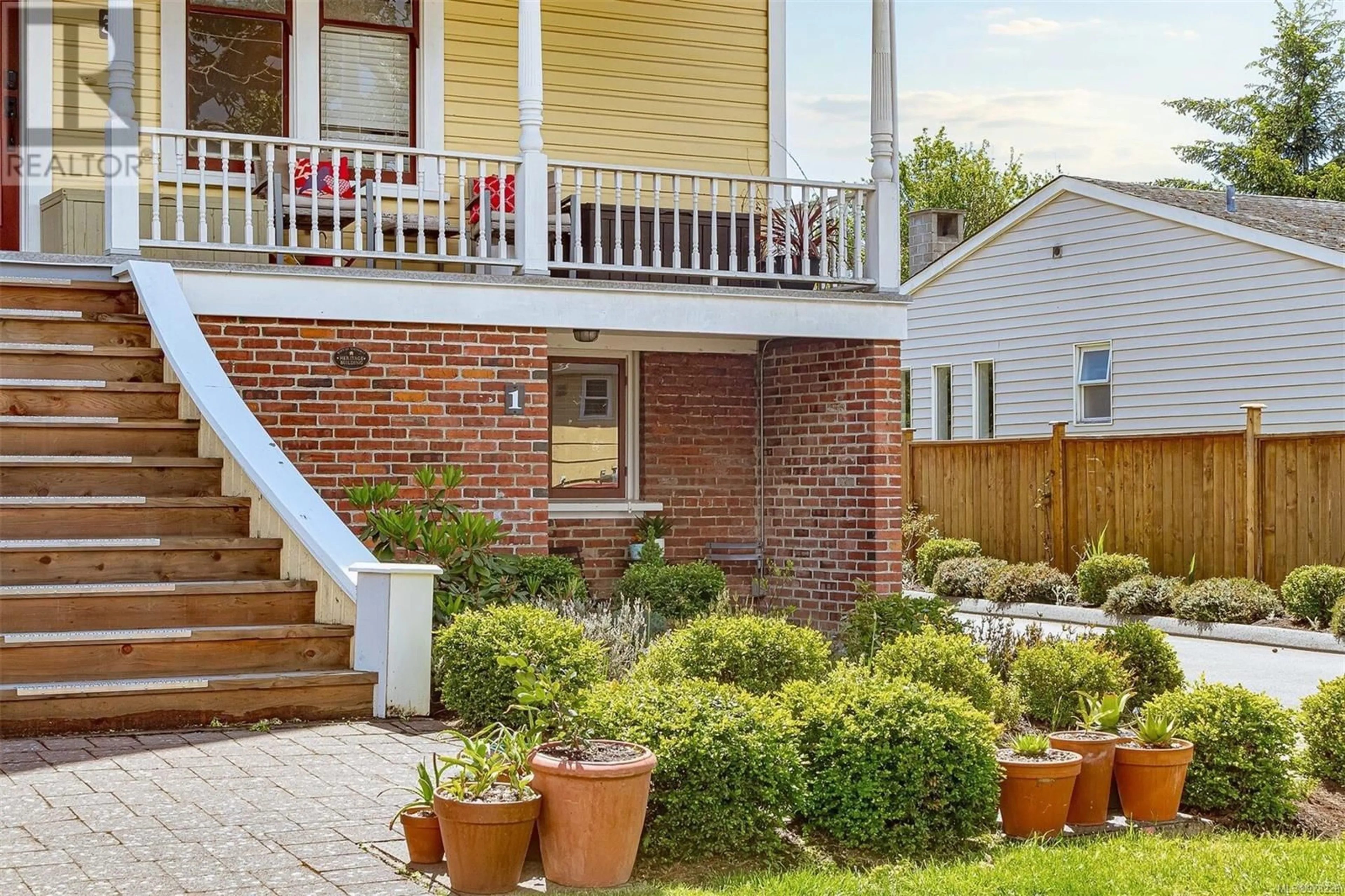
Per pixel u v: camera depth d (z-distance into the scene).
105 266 9.60
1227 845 6.12
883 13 11.62
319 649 7.59
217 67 11.48
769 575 12.75
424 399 10.09
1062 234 21.59
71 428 8.45
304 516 7.96
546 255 10.50
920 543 20.66
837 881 5.23
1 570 7.55
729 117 13.52
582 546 12.40
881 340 11.62
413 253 11.66
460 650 7.32
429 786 5.03
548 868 5.06
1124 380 20.56
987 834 6.16
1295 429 18.17
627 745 5.38
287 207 10.47
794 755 5.73
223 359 9.56
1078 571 17.28
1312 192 38.19
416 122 12.16
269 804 5.63
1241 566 16.30
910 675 7.98
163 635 7.24
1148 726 6.78
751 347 12.98
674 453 12.74
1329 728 7.77
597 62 12.97
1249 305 18.75
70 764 6.21
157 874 4.74
